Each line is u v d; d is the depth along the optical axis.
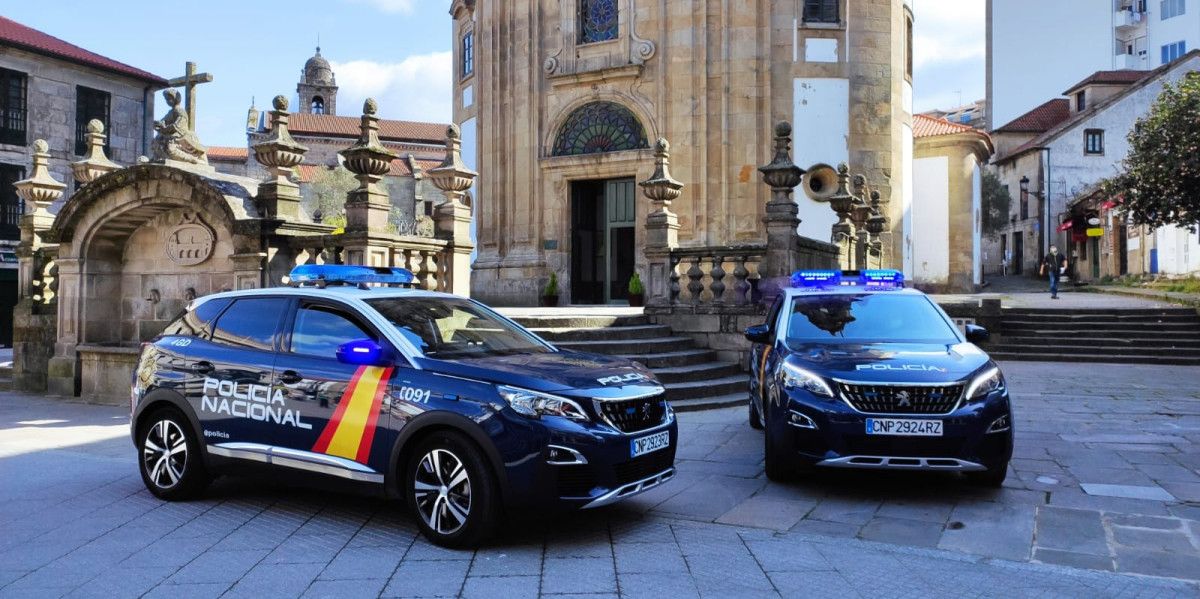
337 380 5.66
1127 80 46.47
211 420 6.27
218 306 6.71
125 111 33.22
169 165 11.35
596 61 20.31
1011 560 5.09
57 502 6.52
